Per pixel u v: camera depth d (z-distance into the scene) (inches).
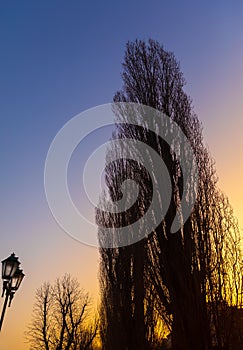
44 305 1656.0
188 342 464.4
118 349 712.4
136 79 641.6
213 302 471.8
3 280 445.7
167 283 500.1
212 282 479.5
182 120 585.0
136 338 696.4
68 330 1601.9
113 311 750.5
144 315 701.3
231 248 495.2
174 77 629.6
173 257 504.4
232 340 455.8
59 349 1569.9
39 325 1631.4
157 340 683.4
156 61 646.5
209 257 490.9
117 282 749.9
